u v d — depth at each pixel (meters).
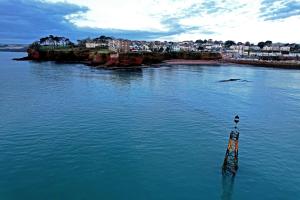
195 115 52.31
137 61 157.50
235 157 30.55
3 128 42.06
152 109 56.00
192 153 34.81
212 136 40.94
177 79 105.94
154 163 31.92
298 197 26.42
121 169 30.41
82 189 26.70
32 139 37.88
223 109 58.25
